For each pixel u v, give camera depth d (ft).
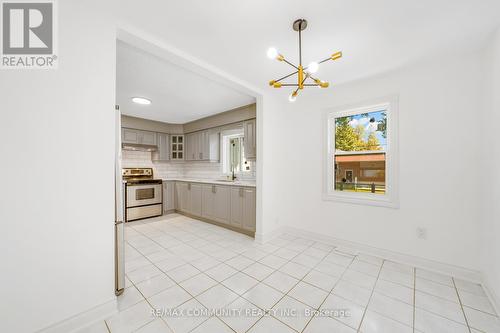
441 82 6.76
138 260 7.76
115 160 5.32
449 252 6.68
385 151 8.20
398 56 6.54
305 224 10.25
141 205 13.93
